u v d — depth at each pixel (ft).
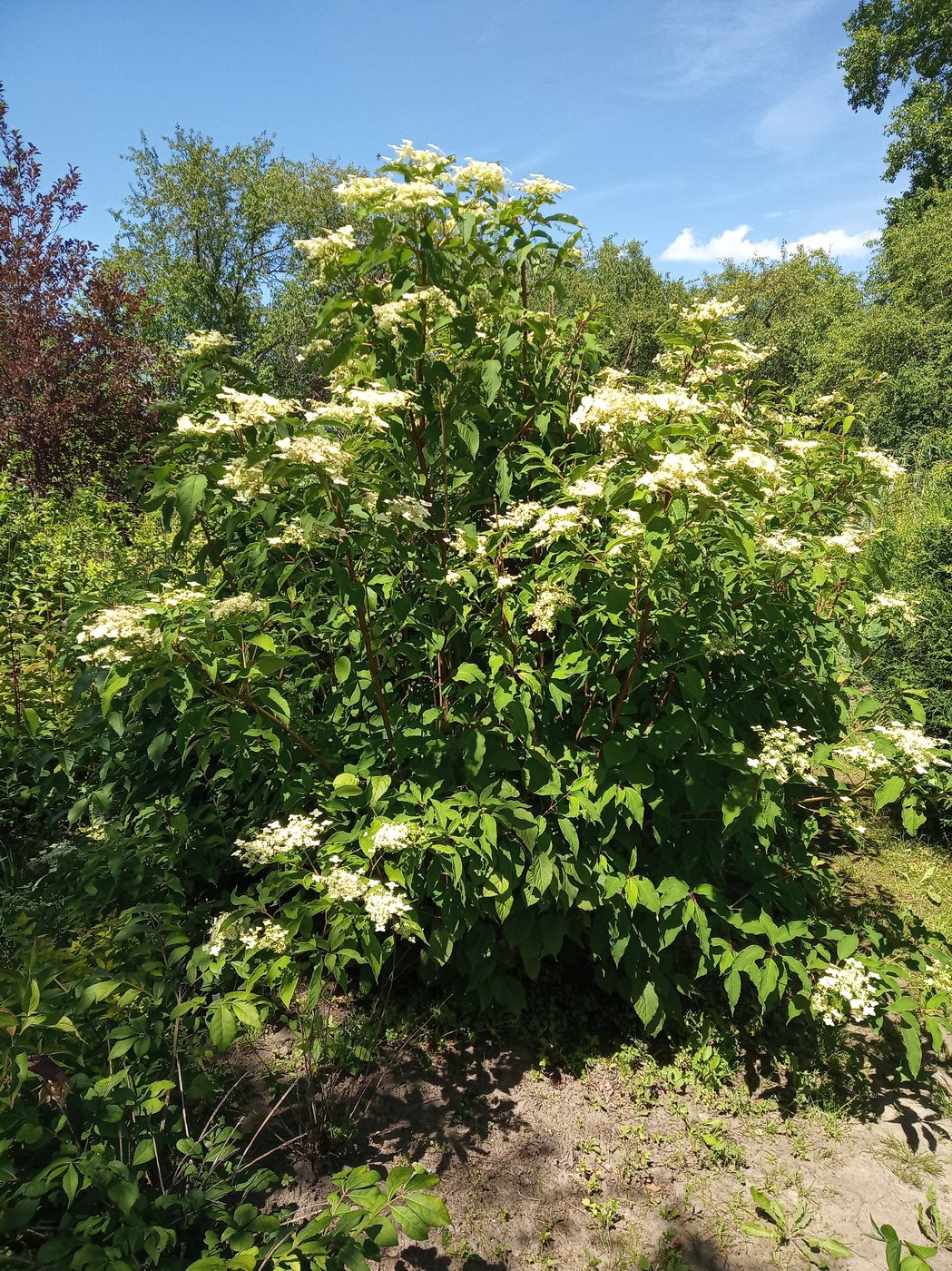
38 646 15.07
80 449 33.58
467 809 8.63
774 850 11.09
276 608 10.44
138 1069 7.47
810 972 9.81
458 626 9.30
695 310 10.72
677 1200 8.40
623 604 8.14
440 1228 7.91
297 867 8.18
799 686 10.80
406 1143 8.81
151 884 10.05
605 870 9.37
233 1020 6.55
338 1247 5.33
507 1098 9.55
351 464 7.57
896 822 16.85
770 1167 8.88
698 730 8.88
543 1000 11.04
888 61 96.22
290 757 9.25
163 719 11.38
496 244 10.63
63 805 12.80
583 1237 7.95
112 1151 6.36
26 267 35.22
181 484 7.79
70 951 8.13
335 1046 9.67
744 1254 7.86
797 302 92.53
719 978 11.51
